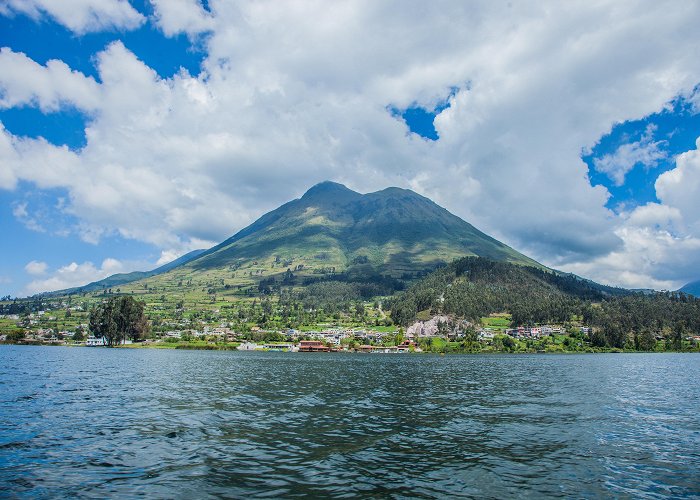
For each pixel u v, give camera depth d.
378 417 46.88
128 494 23.56
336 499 23.17
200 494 23.67
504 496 24.09
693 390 74.06
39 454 30.91
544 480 26.83
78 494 23.48
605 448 34.53
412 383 83.38
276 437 37.00
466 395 66.12
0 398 55.16
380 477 26.95
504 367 134.12
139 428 39.53
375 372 110.06
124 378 82.56
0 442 34.03
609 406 56.06
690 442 36.78
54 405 51.00
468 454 32.44
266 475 27.02
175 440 35.38
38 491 23.84
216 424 41.81
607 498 23.97
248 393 64.81
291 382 82.06
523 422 44.88
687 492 25.00
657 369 125.81
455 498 23.62
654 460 31.38
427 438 37.34
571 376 101.56
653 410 53.06
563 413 50.53
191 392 64.38
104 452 31.64
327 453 32.28
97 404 52.28
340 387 75.00
